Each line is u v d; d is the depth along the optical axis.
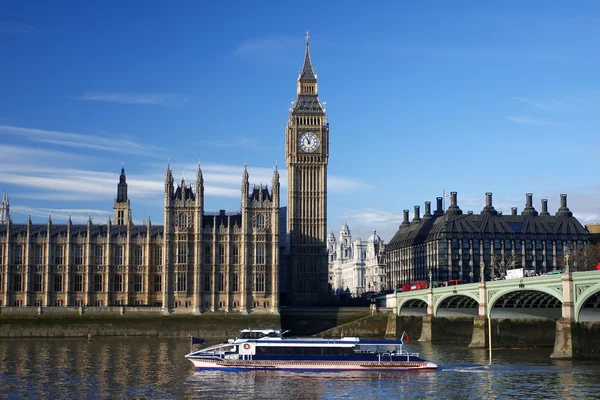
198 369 134.88
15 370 133.12
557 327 145.50
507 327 178.38
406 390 113.88
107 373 129.88
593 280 138.75
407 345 189.12
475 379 122.75
